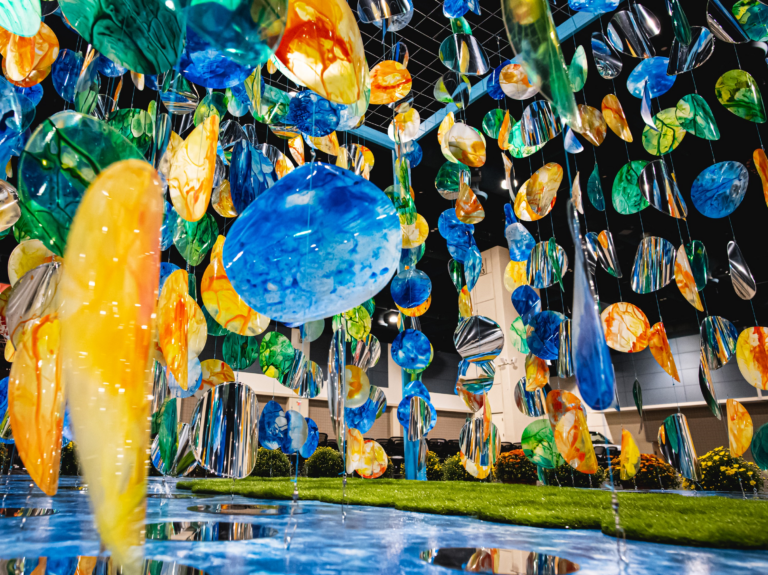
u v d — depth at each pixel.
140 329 0.57
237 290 1.01
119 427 0.54
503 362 9.13
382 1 1.64
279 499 2.96
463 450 2.05
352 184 1.05
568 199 0.69
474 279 2.38
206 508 2.27
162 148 1.32
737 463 4.08
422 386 2.39
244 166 1.51
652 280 2.08
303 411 10.20
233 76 0.96
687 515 1.83
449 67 1.80
